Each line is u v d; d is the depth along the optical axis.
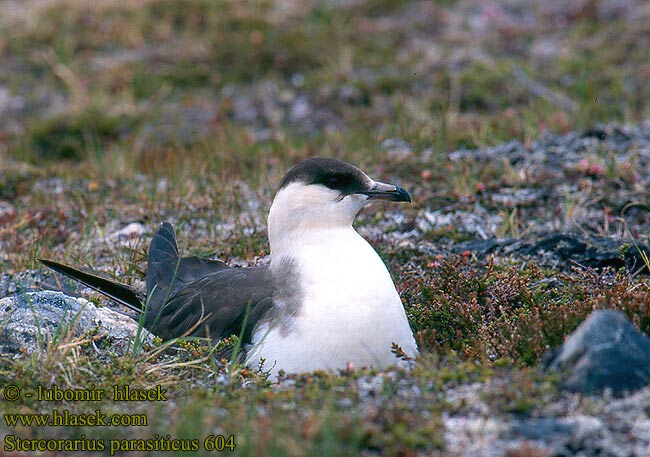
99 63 20.39
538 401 6.95
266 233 12.32
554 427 6.57
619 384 7.07
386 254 11.43
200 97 19.44
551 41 20.47
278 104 18.89
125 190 14.30
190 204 13.48
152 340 9.01
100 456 6.73
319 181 8.91
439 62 19.67
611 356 7.11
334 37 20.73
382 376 7.53
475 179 13.65
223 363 8.41
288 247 8.93
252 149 16.27
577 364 7.18
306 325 8.28
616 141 14.88
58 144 18.03
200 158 15.57
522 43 20.42
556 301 9.48
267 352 8.36
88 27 21.19
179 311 9.34
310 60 20.17
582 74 18.83
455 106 18.19
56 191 14.62
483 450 6.39
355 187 8.99
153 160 15.65
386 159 14.59
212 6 21.42
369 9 21.94
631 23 20.75
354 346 8.23
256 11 21.34
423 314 9.45
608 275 10.27
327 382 7.41
